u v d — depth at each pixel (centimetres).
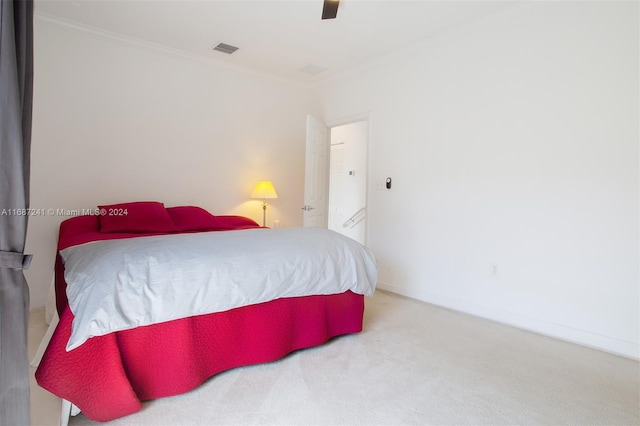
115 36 324
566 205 249
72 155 309
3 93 82
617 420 154
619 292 227
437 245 330
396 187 368
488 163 292
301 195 472
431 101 335
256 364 201
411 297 353
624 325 225
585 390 179
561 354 223
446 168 323
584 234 241
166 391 162
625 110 225
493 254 289
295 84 458
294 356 213
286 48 353
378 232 389
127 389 148
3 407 86
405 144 359
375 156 392
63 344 137
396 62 367
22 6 88
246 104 417
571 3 246
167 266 163
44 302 295
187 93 373
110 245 179
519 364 207
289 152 457
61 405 151
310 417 152
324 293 225
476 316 297
